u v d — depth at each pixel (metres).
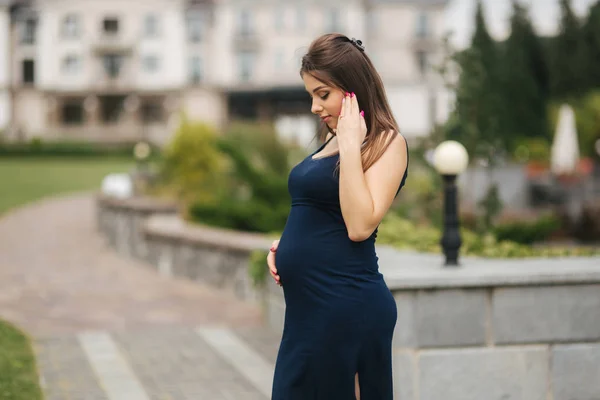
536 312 3.79
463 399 3.76
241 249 7.67
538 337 3.80
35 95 50.31
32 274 9.19
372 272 2.34
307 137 35.47
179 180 14.84
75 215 16.17
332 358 2.29
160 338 5.88
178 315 6.86
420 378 3.72
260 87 50.09
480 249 4.91
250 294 7.55
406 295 3.71
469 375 3.75
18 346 5.36
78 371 4.84
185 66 50.12
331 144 2.45
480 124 8.51
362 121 2.31
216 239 8.21
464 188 12.92
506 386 3.78
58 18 49.97
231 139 16.47
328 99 2.37
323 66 2.34
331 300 2.28
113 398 4.28
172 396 4.34
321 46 2.37
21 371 4.69
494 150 8.55
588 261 4.26
